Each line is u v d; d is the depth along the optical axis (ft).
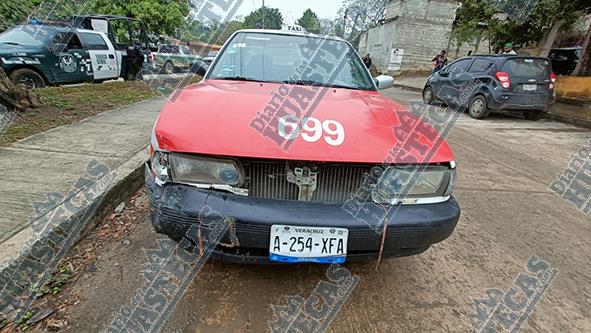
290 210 5.37
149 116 17.30
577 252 8.69
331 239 5.41
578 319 6.43
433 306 6.46
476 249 8.47
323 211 5.43
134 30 40.63
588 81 31.60
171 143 5.53
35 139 12.46
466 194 11.96
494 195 12.02
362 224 5.44
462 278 7.31
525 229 9.70
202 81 8.68
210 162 5.47
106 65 28.60
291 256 5.42
